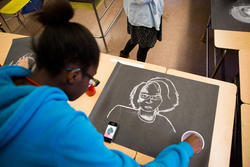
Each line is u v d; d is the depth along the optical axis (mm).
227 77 1762
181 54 2029
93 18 2576
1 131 309
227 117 785
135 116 808
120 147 741
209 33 2133
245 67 1028
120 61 1050
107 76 987
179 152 572
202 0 2568
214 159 694
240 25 1272
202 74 1853
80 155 343
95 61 451
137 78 930
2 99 354
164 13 2486
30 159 321
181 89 869
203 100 825
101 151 387
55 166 327
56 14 368
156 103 836
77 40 374
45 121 339
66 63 393
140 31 1436
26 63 1024
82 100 905
